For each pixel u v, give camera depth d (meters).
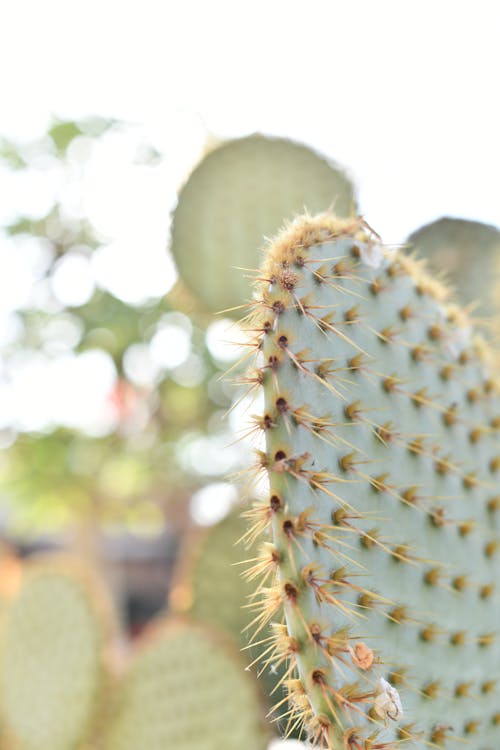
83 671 1.38
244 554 1.27
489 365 0.70
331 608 0.53
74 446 2.20
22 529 2.47
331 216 0.63
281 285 0.56
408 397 0.63
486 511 0.65
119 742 1.26
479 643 0.63
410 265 0.68
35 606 1.45
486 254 0.95
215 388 2.17
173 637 1.23
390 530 0.59
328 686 0.52
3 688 1.46
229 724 1.18
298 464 0.53
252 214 1.19
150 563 3.20
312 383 0.56
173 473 2.23
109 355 2.20
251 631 1.24
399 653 0.58
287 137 1.20
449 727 0.60
